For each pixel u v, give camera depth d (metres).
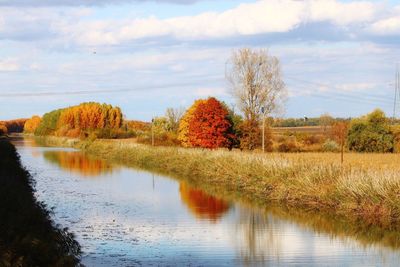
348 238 20.45
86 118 121.50
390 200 23.61
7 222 14.84
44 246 13.32
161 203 29.34
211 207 28.05
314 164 31.70
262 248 18.77
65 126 124.06
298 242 19.84
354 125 59.12
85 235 20.83
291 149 58.03
